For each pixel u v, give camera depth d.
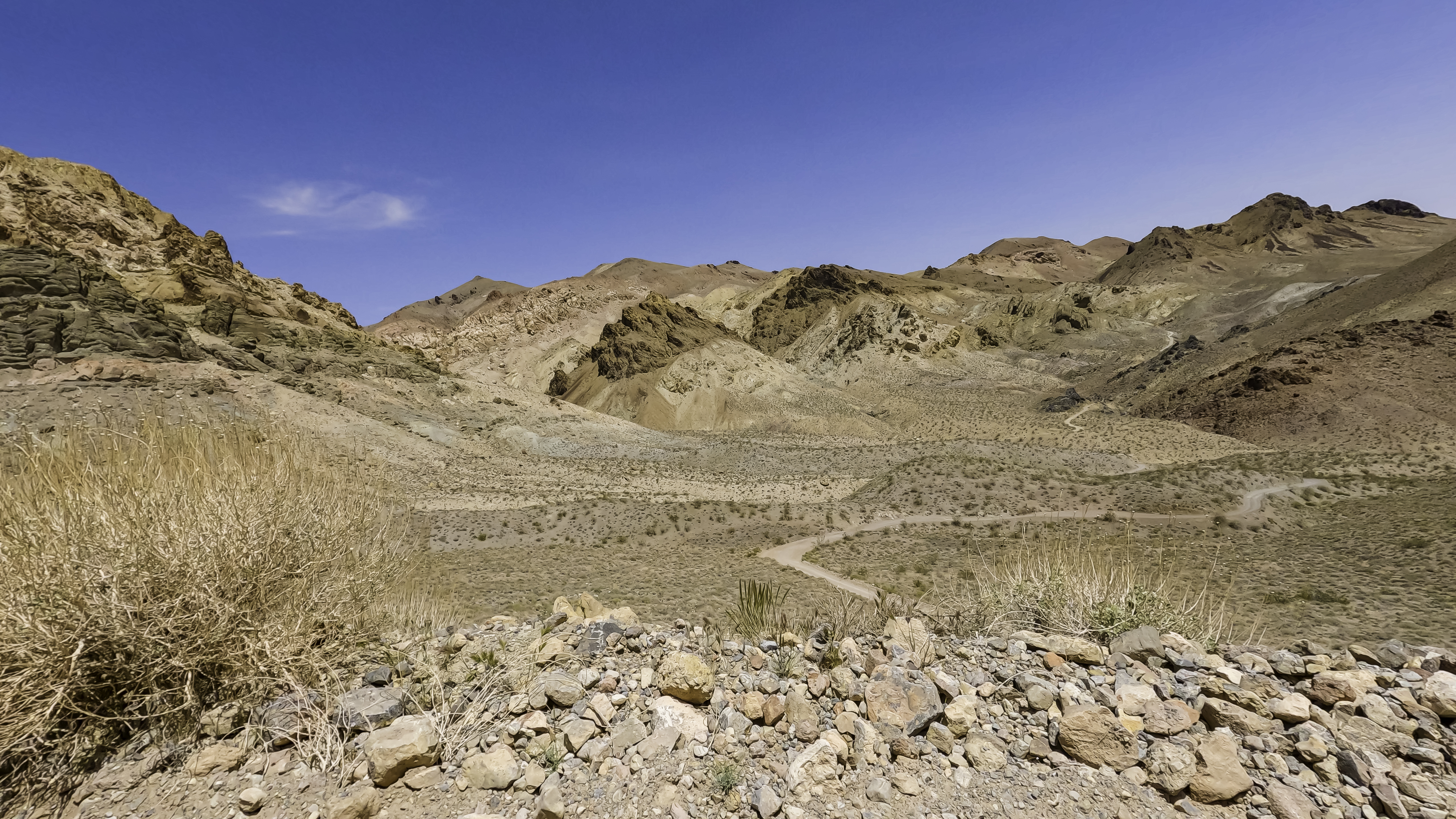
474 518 57.50
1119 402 199.62
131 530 3.67
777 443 133.62
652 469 107.12
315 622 4.18
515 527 56.19
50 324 78.06
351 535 4.61
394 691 3.72
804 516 59.59
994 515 54.12
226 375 86.38
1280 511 52.00
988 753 3.46
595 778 3.24
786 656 4.20
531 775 3.21
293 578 4.16
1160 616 5.02
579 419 137.12
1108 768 3.40
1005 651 4.49
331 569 4.36
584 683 3.87
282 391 89.31
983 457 73.38
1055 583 5.33
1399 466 81.00
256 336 117.06
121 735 3.46
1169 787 3.25
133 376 75.75
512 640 4.49
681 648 4.34
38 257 86.44
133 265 118.06
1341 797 3.23
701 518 60.38
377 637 4.56
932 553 41.72
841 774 3.33
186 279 116.88
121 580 3.51
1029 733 3.65
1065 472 68.69
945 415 189.62
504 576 36.34
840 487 94.38
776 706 3.65
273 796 3.08
